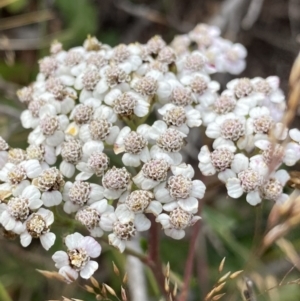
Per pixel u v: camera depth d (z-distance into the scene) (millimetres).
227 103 94
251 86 97
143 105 92
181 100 94
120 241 85
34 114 97
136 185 87
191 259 101
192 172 87
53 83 98
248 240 134
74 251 84
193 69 101
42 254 133
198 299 126
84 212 86
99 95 95
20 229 85
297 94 84
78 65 101
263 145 89
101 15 154
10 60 132
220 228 123
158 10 154
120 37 154
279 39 152
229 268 130
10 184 89
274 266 127
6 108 133
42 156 92
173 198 86
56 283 130
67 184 88
